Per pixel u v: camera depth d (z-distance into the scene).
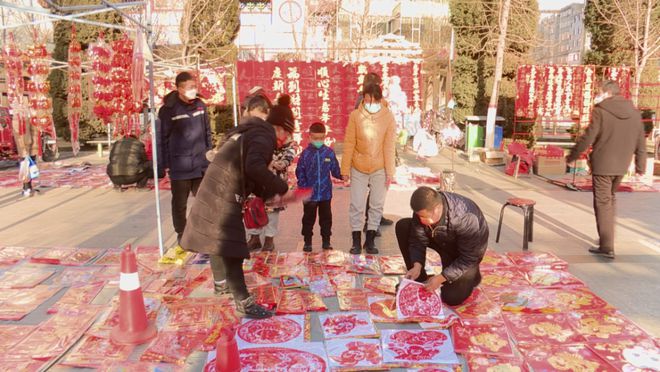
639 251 5.49
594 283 4.56
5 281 4.59
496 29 15.06
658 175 10.72
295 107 10.62
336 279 4.62
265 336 3.53
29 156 8.80
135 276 3.50
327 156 5.27
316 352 3.32
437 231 3.64
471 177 10.50
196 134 5.02
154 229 6.49
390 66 10.44
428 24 25.67
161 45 14.85
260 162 3.52
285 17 10.67
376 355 3.28
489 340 3.46
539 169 10.66
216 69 11.51
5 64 8.60
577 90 11.68
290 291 4.35
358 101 5.64
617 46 15.30
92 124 15.89
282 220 6.94
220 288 4.23
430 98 17.36
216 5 15.52
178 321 3.76
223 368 2.85
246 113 3.84
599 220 5.25
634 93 14.20
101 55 8.88
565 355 3.27
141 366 3.16
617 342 3.44
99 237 6.12
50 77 16.05
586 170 10.68
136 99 5.21
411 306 3.83
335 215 7.30
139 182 9.29
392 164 5.32
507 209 7.54
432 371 3.10
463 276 3.87
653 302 4.15
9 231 6.42
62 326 3.68
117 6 4.90
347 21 24.36
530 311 3.93
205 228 3.62
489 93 15.12
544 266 4.91
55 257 5.23
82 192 9.10
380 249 5.62
